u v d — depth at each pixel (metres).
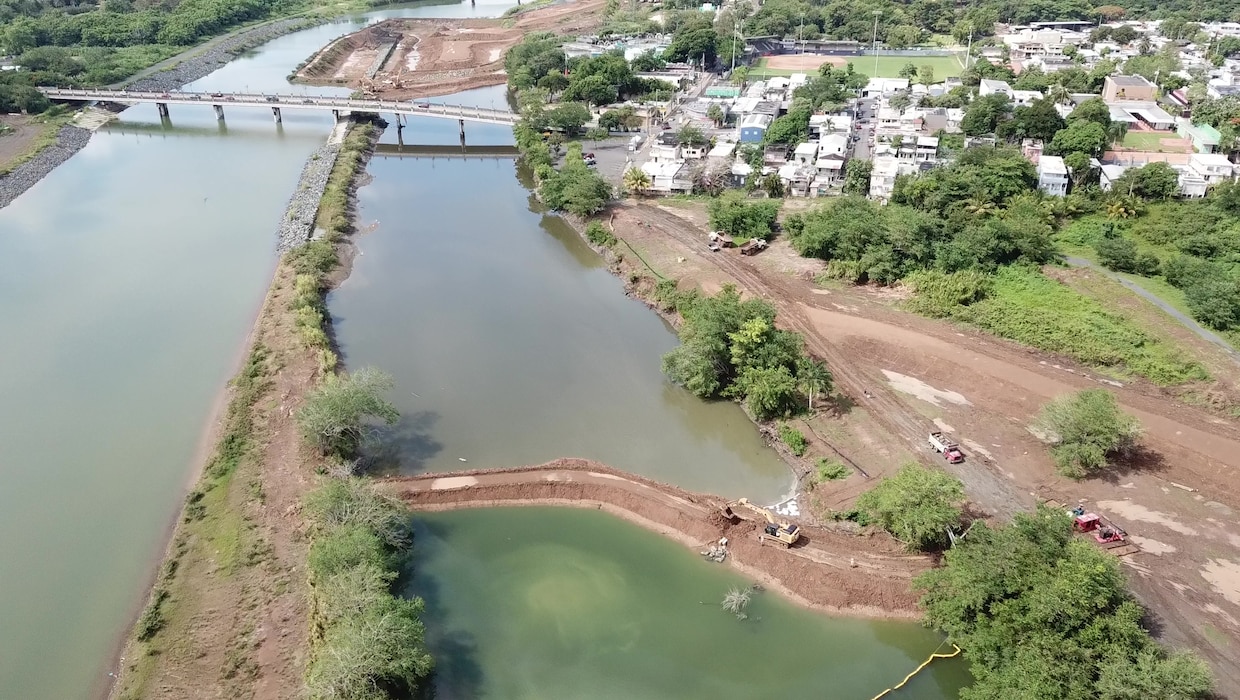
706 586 74.25
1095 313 112.88
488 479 86.19
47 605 70.75
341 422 86.31
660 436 96.06
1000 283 122.75
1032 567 63.25
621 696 63.44
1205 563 72.81
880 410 96.88
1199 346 104.38
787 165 170.50
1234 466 83.75
